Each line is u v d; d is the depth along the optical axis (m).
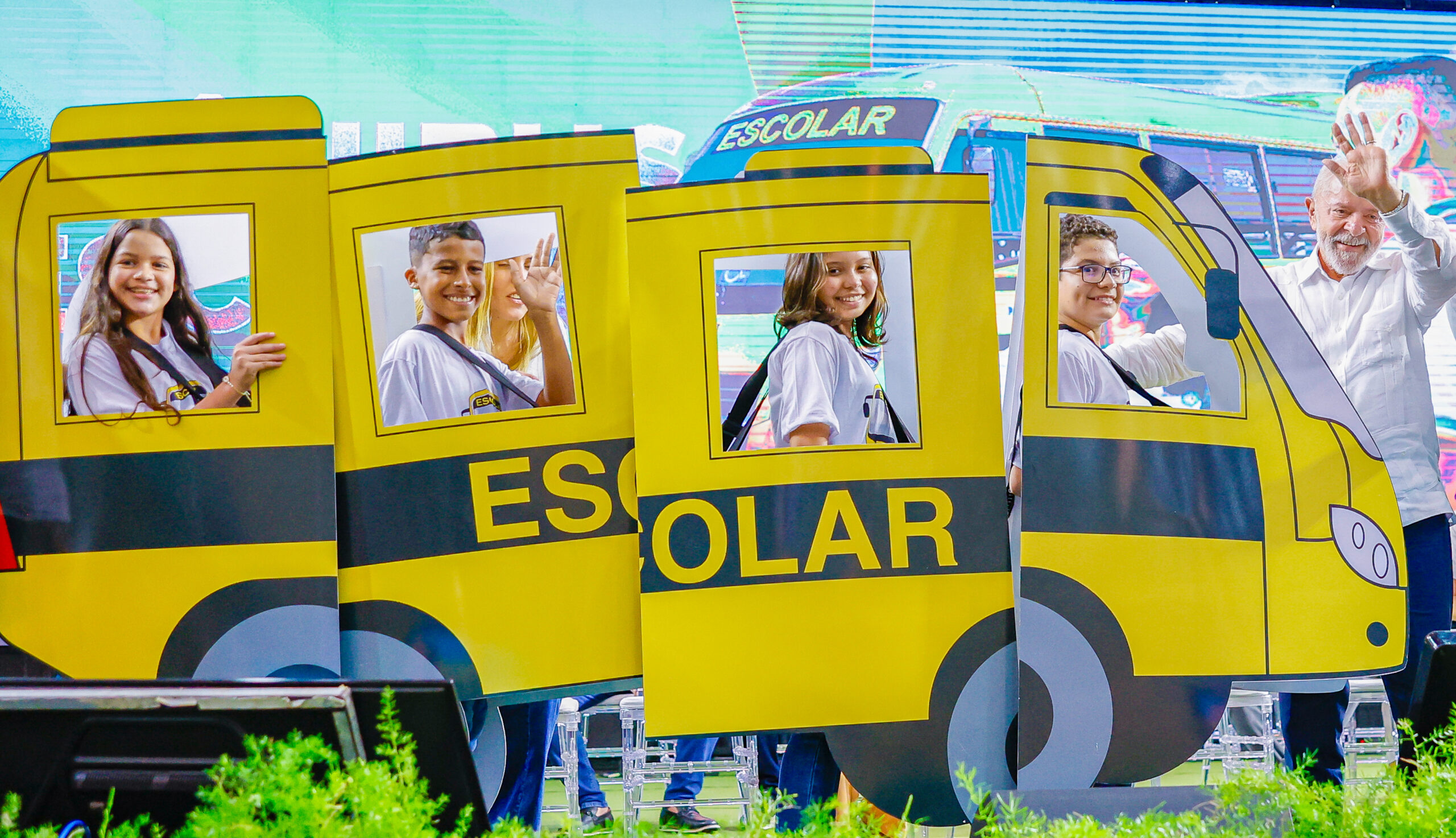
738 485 2.25
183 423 2.25
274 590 2.23
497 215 2.30
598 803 3.54
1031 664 2.22
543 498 2.28
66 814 1.14
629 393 2.30
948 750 2.23
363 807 0.93
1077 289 2.33
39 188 2.26
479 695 2.25
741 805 3.56
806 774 2.41
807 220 2.30
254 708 1.10
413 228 2.29
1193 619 2.27
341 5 4.26
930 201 2.31
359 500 2.28
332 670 2.22
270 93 4.22
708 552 2.23
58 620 2.22
